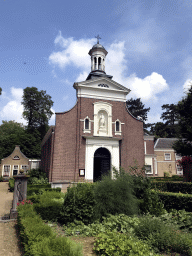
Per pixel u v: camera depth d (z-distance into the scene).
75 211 7.90
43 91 49.62
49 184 19.08
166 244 5.75
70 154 21.19
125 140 23.47
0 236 6.97
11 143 44.94
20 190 9.45
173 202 10.21
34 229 5.55
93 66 28.84
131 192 9.69
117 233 6.55
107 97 24.06
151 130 57.94
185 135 16.19
